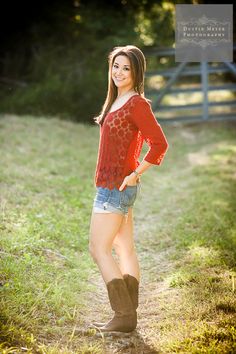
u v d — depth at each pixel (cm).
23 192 761
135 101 396
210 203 800
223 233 645
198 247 601
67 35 1723
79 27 1717
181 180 1015
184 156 1257
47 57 1684
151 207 821
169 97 2194
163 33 1772
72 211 729
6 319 396
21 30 1722
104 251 407
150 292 505
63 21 1712
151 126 393
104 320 443
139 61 405
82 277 522
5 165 909
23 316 404
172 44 1758
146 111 395
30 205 700
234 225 681
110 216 402
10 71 1720
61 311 436
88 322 435
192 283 500
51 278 491
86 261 565
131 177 397
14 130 1226
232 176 995
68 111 1567
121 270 436
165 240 651
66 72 1648
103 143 406
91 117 1567
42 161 997
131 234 430
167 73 1633
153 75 1639
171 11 1767
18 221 619
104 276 406
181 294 475
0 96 1609
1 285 450
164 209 808
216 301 439
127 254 430
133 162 408
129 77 405
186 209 776
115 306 407
